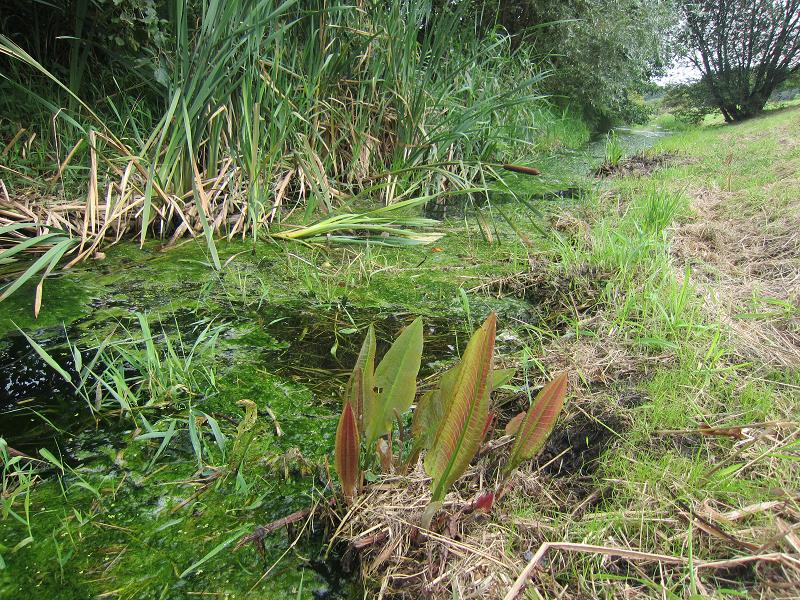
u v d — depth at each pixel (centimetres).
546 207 363
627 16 864
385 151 389
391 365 104
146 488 115
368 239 268
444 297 219
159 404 142
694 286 204
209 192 270
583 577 95
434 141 348
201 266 232
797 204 307
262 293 210
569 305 210
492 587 94
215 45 238
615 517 107
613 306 202
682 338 176
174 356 150
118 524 106
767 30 1130
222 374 157
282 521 107
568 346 175
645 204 308
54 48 310
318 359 168
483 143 466
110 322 182
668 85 1284
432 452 97
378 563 98
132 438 130
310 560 100
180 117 247
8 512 104
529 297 221
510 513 110
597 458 127
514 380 158
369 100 373
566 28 802
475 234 299
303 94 314
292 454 123
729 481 114
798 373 153
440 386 104
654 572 98
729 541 99
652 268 223
